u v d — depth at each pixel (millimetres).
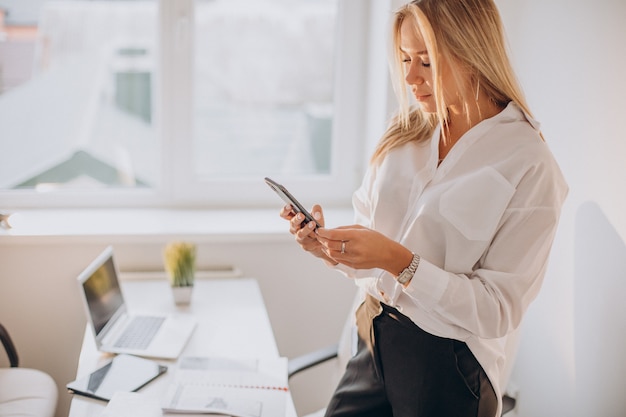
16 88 2631
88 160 2711
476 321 1369
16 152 2660
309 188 2844
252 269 2559
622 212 1777
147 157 2742
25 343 2430
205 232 2455
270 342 1967
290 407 1617
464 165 1458
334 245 1367
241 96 2773
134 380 1702
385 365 1534
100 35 2643
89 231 2395
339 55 2777
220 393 1627
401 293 1484
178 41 2641
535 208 1382
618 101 1781
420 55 1415
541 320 2150
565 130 1997
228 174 2820
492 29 1401
